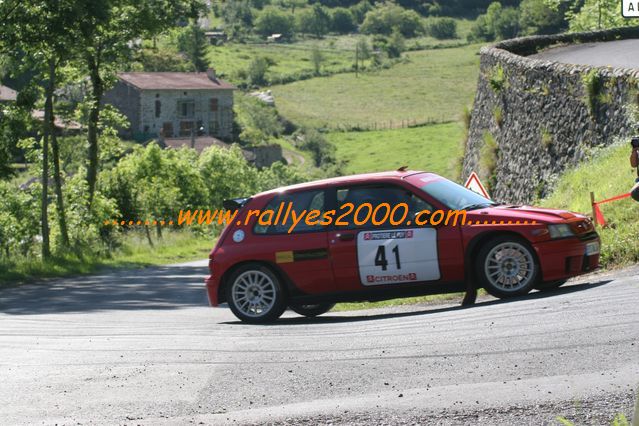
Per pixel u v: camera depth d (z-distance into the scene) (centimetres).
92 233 6756
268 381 1266
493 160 5100
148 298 3141
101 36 6500
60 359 1539
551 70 4072
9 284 3897
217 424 1078
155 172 10612
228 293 2023
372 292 1952
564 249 1845
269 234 2014
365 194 1973
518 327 1462
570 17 9381
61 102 6525
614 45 5503
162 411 1147
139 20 6562
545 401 1055
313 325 1825
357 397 1148
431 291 1919
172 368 1395
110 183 8431
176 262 6172
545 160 4109
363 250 1947
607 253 2177
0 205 6575
